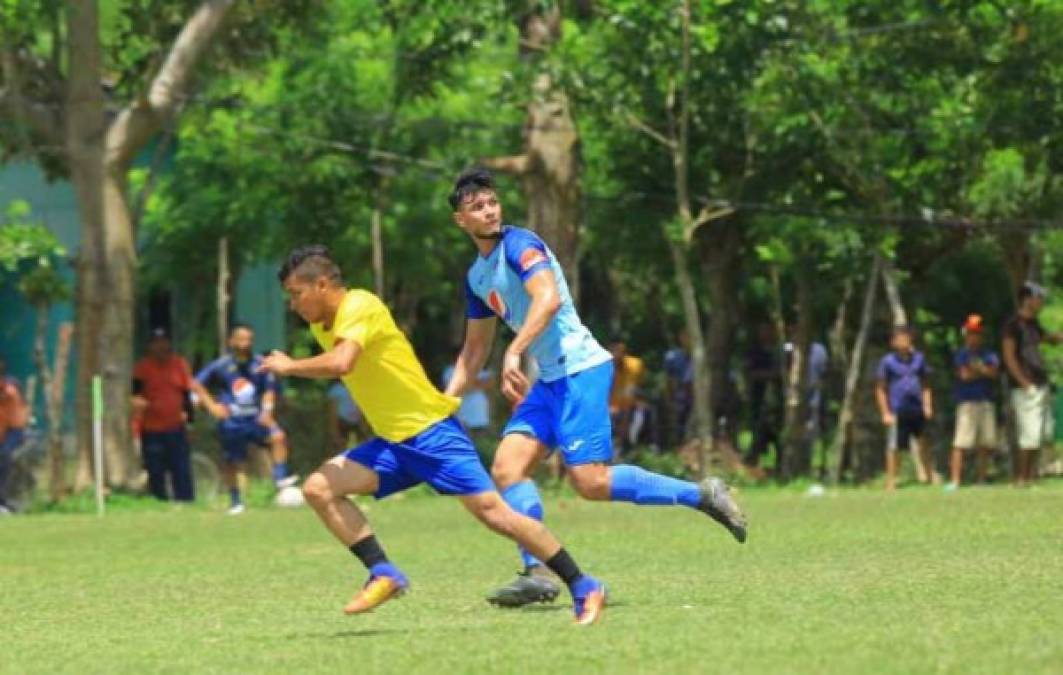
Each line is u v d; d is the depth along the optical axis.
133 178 82.12
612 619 21.41
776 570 27.94
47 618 24.95
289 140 75.25
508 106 65.75
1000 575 25.61
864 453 68.88
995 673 15.98
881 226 66.69
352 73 75.25
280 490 53.88
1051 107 66.31
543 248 22.42
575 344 22.78
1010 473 64.00
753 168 70.31
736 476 65.81
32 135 64.38
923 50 66.44
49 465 60.47
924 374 59.06
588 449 22.70
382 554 21.25
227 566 33.53
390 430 21.11
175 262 82.25
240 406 53.12
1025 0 64.56
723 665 16.92
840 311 74.56
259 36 65.69
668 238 64.06
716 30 60.41
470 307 23.22
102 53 65.62
